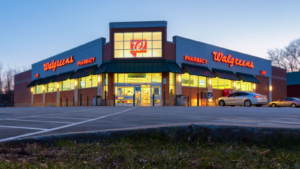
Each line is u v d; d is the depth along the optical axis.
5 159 2.89
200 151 3.16
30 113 11.48
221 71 31.44
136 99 26.31
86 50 30.11
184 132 3.85
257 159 2.77
